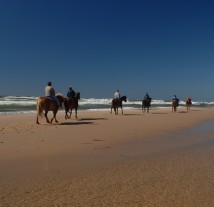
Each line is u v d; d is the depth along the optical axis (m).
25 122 22.86
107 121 24.95
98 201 6.33
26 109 44.25
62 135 16.16
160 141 14.79
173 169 9.02
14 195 6.69
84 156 10.95
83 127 20.06
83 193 6.83
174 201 6.33
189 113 40.38
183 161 10.12
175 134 17.66
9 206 6.05
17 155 10.91
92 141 14.38
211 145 13.59
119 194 6.76
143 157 10.80
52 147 12.62
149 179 7.95
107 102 85.06
